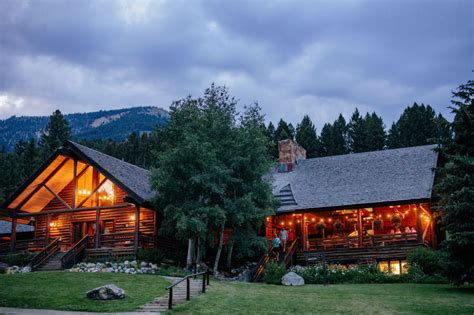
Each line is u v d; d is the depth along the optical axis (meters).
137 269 28.44
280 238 33.56
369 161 36.91
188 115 31.30
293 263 32.75
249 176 31.11
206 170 29.03
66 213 35.06
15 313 15.68
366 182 34.28
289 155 39.12
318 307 17.61
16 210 35.59
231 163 30.34
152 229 33.53
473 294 19.91
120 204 33.03
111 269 28.72
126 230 34.31
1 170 73.12
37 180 34.69
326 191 34.53
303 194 34.91
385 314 16.30
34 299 18.14
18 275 23.92
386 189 32.69
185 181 29.28
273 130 74.38
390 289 22.38
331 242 32.84
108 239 34.38
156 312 16.44
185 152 28.88
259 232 34.97
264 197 30.97
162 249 32.81
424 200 30.50
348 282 26.56
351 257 31.75
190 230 28.23
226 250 33.22
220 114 31.30
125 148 90.94
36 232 36.78
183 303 17.84
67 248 35.00
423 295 20.02
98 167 32.59
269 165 31.61
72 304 17.48
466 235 20.23
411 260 27.16
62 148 33.12
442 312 16.28
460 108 23.56
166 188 29.70
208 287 21.92
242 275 29.36
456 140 24.03
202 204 29.06
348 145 69.50
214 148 30.52
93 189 34.28
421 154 35.72
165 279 23.80
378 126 65.88
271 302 18.59
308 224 37.47
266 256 31.75
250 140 30.78
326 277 26.95
